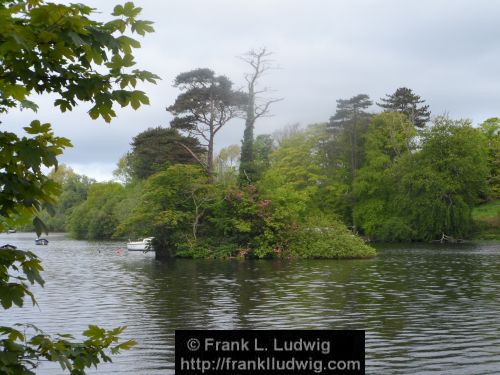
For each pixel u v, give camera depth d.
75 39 2.86
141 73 3.34
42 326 14.91
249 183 43.53
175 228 43.00
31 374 3.05
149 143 49.84
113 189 85.19
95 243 67.19
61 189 3.22
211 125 48.91
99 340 3.61
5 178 3.03
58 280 26.86
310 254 39.34
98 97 3.29
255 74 47.16
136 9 3.16
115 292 22.16
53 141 3.25
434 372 10.51
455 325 14.77
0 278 3.14
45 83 3.28
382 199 65.38
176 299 20.00
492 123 78.06
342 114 71.31
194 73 48.16
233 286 23.75
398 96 82.19
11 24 2.79
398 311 16.94
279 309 17.50
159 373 10.56
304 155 67.88
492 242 57.12
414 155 63.28
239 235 41.19
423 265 32.66
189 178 43.00
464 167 58.91
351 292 21.36
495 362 11.16
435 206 58.84
